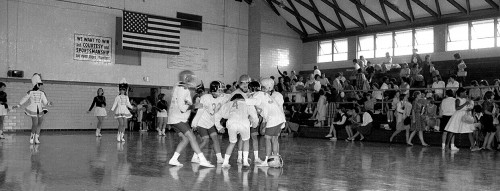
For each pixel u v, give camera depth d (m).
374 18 23.61
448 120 14.70
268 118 8.45
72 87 21.86
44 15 21.06
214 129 8.88
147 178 6.81
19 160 8.86
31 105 13.21
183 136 8.38
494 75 19.56
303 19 26.00
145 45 22.22
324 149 13.10
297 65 27.89
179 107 8.02
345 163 9.41
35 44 20.84
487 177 7.59
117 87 23.03
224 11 26.12
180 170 7.76
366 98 18.39
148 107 23.34
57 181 6.41
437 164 9.53
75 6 21.80
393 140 16.89
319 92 19.56
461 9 20.77
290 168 8.41
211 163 8.93
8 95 20.31
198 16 25.16
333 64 26.11
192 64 24.95
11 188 5.80
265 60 26.56
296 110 20.94
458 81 17.88
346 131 18.20
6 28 20.20
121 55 23.06
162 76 24.14
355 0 22.39
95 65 22.34
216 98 8.66
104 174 7.16
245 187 6.16
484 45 20.81
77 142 14.04
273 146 8.72
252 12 26.78
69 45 21.66
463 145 15.19
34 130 13.31
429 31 22.48
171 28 23.00
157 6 23.88
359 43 25.19
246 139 8.32
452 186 6.58
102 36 22.50
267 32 26.72
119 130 14.80
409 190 6.18
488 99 13.75
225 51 26.11
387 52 22.48
